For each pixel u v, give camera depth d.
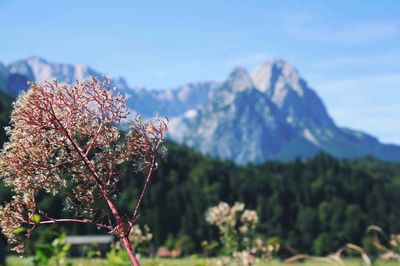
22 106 4.46
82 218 4.48
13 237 4.47
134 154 4.57
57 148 4.52
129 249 4.46
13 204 4.49
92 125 4.57
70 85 4.57
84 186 4.50
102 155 4.53
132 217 4.51
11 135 4.52
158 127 4.61
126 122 4.60
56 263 8.30
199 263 15.52
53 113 4.45
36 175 4.44
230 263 16.05
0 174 4.48
